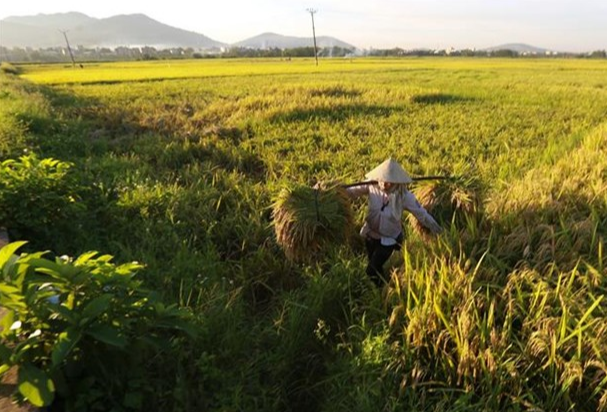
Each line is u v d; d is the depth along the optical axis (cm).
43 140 1010
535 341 305
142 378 290
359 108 1466
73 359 259
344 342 369
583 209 509
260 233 571
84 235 534
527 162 827
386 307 380
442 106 1539
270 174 838
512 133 1098
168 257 512
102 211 616
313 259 472
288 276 492
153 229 564
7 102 1480
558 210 484
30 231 518
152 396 292
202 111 1570
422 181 512
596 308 333
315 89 1898
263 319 432
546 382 300
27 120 1137
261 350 378
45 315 249
